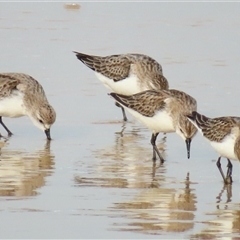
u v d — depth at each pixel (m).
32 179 15.34
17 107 18.97
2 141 18.31
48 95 21.31
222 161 16.86
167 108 17.17
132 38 26.64
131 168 16.23
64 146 17.86
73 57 24.55
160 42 26.30
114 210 13.54
